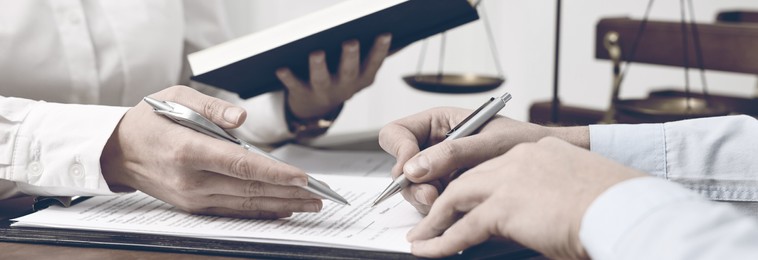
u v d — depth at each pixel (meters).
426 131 0.81
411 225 0.69
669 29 1.37
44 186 0.78
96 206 0.77
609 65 2.69
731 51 1.36
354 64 1.01
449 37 2.61
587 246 0.53
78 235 0.69
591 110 1.40
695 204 0.51
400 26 0.97
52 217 0.73
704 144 0.75
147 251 0.66
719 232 0.49
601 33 1.42
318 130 1.17
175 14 1.25
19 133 0.79
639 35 1.34
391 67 2.55
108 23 1.18
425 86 1.19
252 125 1.19
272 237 0.66
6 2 1.09
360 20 0.88
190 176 0.71
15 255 0.66
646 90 2.69
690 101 1.17
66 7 1.13
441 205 0.63
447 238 0.61
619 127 0.76
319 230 0.68
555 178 0.58
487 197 0.61
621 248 0.51
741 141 0.74
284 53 0.93
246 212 0.72
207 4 1.34
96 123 0.77
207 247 0.66
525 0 2.70
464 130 0.75
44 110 0.80
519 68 2.74
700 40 1.38
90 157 0.76
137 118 0.75
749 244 0.48
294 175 0.68
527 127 0.74
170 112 0.72
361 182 0.83
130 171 0.76
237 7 1.45
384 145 0.78
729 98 1.58
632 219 0.51
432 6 0.92
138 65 1.20
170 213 0.74
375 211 0.73
